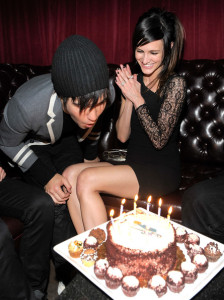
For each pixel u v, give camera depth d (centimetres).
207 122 214
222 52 252
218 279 103
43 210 146
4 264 124
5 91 234
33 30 309
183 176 195
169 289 96
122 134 183
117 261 103
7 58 326
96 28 284
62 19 293
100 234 118
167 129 162
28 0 300
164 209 167
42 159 170
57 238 169
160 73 166
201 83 215
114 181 153
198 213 153
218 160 212
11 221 149
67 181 152
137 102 164
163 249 101
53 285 171
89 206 145
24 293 128
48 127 149
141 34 151
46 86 142
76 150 188
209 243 112
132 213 126
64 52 116
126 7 268
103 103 123
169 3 254
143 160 169
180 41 161
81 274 104
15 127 141
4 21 314
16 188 153
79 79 114
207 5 246
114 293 94
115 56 284
